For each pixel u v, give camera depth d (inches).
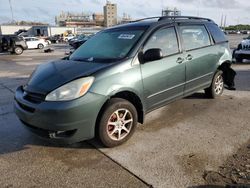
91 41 188.9
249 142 150.4
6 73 433.7
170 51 176.2
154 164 129.6
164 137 159.2
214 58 215.9
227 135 160.1
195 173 120.8
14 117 202.2
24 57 759.1
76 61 161.8
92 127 136.0
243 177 116.5
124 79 144.9
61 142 133.8
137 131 168.4
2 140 161.0
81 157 138.9
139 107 159.3
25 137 164.9
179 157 135.3
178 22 188.2
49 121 129.3
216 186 110.8
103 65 145.2
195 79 198.4
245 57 478.6
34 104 134.1
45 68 160.4
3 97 265.0
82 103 129.4
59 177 121.8
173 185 112.7
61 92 130.0
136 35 165.9
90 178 120.2
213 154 137.4
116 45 166.7
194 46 197.3
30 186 115.8
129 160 134.2
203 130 168.4
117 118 145.9
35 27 2714.1
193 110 206.2
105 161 134.1
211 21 229.9
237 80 318.0
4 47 863.1
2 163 135.0
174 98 182.5
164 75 167.8
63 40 2012.8
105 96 136.5
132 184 114.7
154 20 183.2
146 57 152.9
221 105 217.5
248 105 217.0
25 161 136.5
